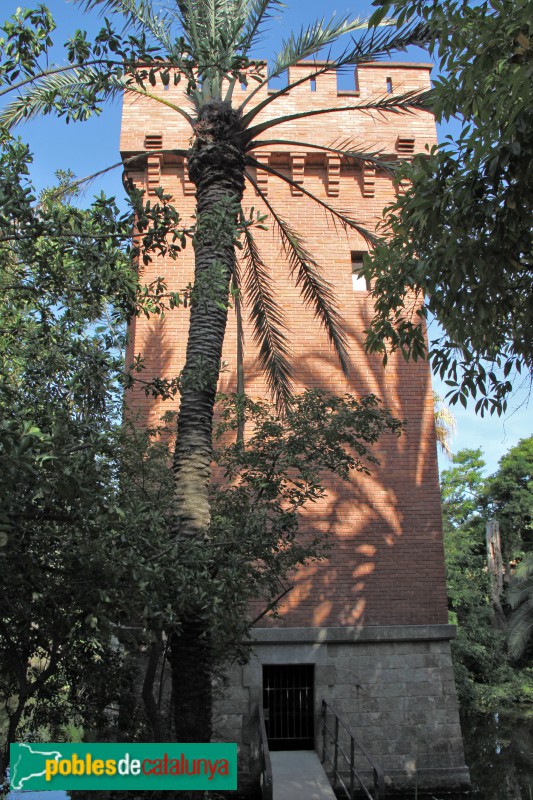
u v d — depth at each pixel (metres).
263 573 9.05
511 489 38.56
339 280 15.23
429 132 15.96
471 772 14.73
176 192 15.49
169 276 14.80
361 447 10.09
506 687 26.78
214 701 12.41
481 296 7.42
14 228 5.84
